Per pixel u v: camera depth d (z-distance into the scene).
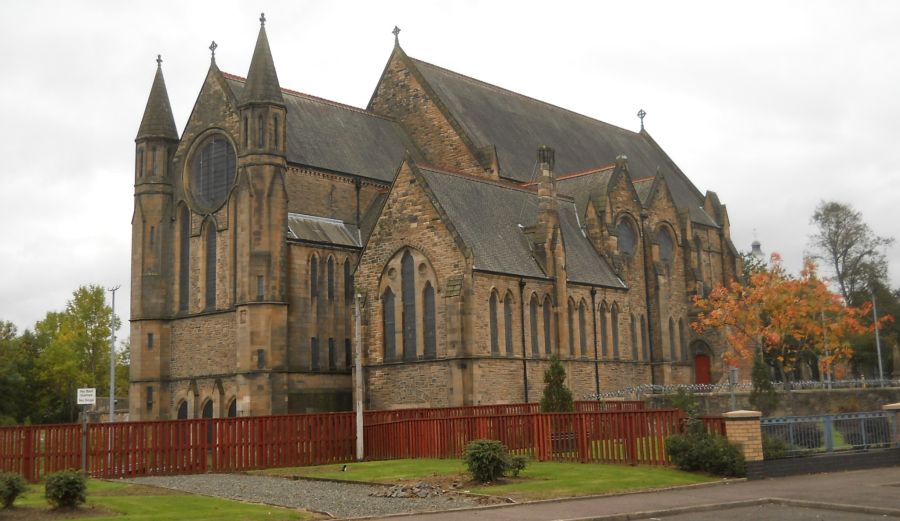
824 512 28.00
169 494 34.12
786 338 81.50
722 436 37.69
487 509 28.80
